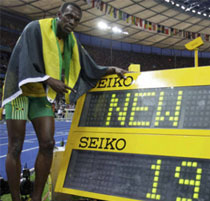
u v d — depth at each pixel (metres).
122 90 1.73
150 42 32.81
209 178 1.26
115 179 1.49
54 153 1.88
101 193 1.49
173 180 1.34
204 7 23.16
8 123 1.59
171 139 1.41
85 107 1.82
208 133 1.32
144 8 21.48
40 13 21.64
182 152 1.35
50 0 18.88
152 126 1.50
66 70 1.75
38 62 1.54
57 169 1.87
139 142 1.50
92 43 29.72
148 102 1.59
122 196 1.42
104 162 1.58
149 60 34.12
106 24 25.17
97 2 18.17
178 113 1.46
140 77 1.70
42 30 1.59
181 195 1.29
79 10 1.63
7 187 1.88
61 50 1.73
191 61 36.25
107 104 1.74
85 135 1.71
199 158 1.30
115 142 1.58
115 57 31.73
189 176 1.31
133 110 1.62
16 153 1.58
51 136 1.61
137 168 1.46
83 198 1.84
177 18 24.23
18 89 1.54
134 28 27.08
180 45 34.09
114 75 1.81
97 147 1.63
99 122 1.70
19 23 22.62
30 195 1.90
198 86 1.47
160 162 1.41
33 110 1.65
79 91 1.81
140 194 1.39
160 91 1.58
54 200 1.83
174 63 35.50
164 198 1.32
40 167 1.59
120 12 21.42
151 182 1.39
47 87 1.56
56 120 22.80
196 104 1.43
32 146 7.36
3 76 23.14
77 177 1.63
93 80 1.84
